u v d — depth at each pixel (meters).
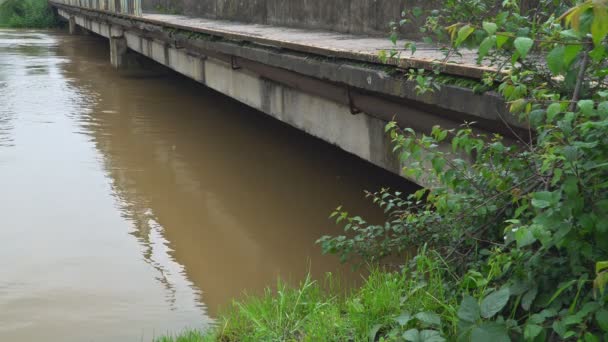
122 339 4.05
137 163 8.39
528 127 3.31
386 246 3.88
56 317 4.34
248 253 5.46
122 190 7.25
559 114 2.81
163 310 4.46
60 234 5.89
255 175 7.79
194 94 14.43
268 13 12.08
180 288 4.82
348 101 5.61
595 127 2.54
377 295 3.45
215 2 15.20
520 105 2.66
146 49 15.82
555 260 2.75
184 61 12.18
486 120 3.90
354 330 3.28
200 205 6.72
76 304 4.54
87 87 15.47
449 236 3.54
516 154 3.12
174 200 6.90
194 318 4.34
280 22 11.55
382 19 7.97
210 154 8.84
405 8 7.39
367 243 3.93
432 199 3.35
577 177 2.45
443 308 3.21
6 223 6.14
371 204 6.53
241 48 7.90
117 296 4.68
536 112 2.59
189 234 5.93
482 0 3.90
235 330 3.66
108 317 4.35
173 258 5.39
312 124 6.86
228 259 5.35
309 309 3.66
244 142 9.52
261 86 8.26
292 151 9.00
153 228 6.09
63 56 23.39
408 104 4.81
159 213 6.51
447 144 4.55
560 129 2.64
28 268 5.13
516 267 2.84
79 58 22.73
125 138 9.84
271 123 10.97
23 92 14.51
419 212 3.84
